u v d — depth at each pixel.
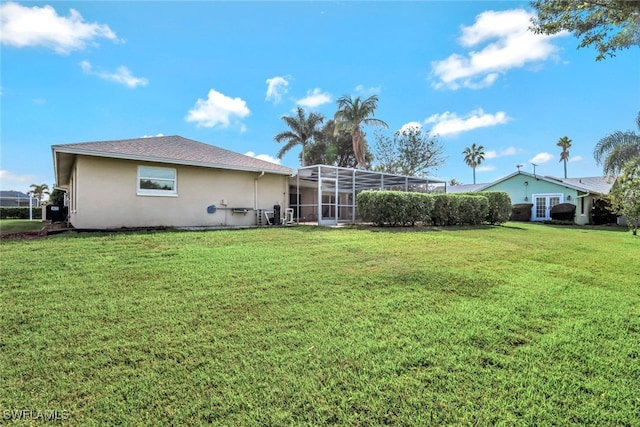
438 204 15.14
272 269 5.82
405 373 2.71
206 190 12.70
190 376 2.64
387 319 3.81
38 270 5.33
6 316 3.64
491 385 2.56
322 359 2.91
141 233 9.38
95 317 3.69
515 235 12.27
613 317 3.97
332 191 17.95
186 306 4.06
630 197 14.01
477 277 5.71
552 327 3.67
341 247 8.11
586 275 6.15
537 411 2.27
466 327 3.60
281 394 2.43
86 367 2.74
